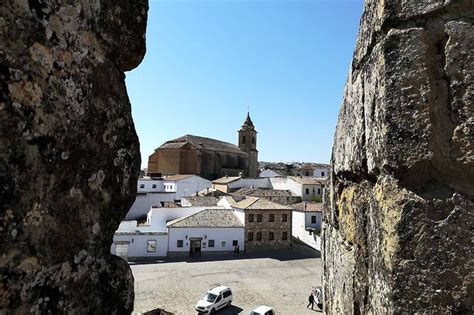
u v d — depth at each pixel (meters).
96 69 1.67
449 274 1.42
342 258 2.36
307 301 18.59
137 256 27.75
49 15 1.43
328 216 2.96
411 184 1.55
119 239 27.59
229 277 22.95
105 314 1.67
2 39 1.25
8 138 1.25
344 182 2.43
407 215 1.51
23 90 1.31
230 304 17.94
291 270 24.88
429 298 1.43
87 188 1.58
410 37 1.59
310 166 76.75
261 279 22.61
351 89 2.20
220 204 36.59
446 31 1.54
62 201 1.45
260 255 29.66
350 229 2.18
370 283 1.83
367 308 1.86
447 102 1.52
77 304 1.51
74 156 1.51
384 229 1.61
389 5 1.66
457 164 1.47
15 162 1.26
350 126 2.18
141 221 36.56
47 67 1.41
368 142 1.84
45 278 1.37
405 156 1.54
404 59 1.59
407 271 1.48
